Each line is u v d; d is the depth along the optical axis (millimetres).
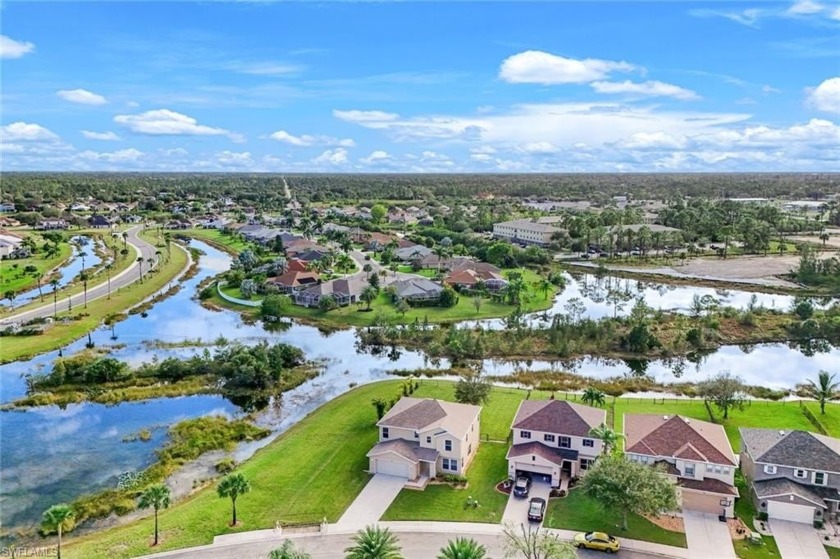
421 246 190625
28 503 58125
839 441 59125
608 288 155500
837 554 48781
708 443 57062
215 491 59406
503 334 109375
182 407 82125
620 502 49969
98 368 89062
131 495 59188
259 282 148125
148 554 49250
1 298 138500
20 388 87312
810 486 54938
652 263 189000
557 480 58750
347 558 43344
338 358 103312
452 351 103750
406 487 59125
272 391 87312
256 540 50906
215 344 109312
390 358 103625
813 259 166625
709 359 104375
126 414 79500
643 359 103250
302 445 68625
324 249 194625
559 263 188000
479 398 74062
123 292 146375
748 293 149875
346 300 135125
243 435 73312
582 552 48938
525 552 45375
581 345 105688
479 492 58156
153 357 100938
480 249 187125
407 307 128625
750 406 80188
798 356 106312
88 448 69875
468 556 41719
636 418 63844
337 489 58875
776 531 52031
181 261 190625
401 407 67000
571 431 60938
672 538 50844
